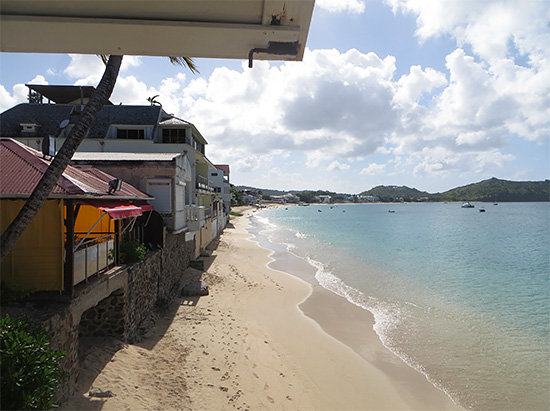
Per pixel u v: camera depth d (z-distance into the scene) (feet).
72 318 26.58
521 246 144.05
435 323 53.36
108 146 92.99
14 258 26.78
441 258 113.50
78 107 102.42
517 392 34.94
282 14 8.45
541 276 87.71
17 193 25.36
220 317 48.34
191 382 30.99
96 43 9.46
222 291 61.93
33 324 21.90
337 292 70.23
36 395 17.46
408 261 107.55
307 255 116.88
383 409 32.04
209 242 113.80
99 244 33.01
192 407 27.43
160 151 92.84
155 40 9.27
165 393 28.58
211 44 9.37
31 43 9.43
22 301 26.22
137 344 36.86
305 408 30.86
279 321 51.52
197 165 115.34
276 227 240.73
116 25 8.57
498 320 54.95
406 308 60.54
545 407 32.55
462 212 495.82
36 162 28.99
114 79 23.09
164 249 52.75
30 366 17.71
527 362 40.93
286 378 35.12
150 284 45.60
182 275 67.05
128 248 40.81
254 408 29.09
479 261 108.47
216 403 28.58
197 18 8.59
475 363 40.86
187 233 64.75
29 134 95.96
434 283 79.51
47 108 102.58
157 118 100.42
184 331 41.86
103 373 29.27
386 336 48.24
